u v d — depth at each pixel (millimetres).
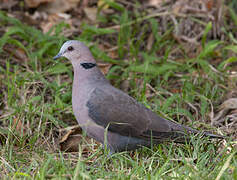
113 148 9328
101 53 12922
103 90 9242
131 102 9258
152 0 15664
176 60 13438
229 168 8164
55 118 10516
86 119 9188
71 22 15102
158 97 11867
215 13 14125
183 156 8258
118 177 7770
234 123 10703
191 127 10125
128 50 13922
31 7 15695
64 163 8414
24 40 14219
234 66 13164
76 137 10203
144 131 9078
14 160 8773
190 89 11641
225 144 9156
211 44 12766
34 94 11594
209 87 11625
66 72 12977
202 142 9031
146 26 14500
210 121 10938
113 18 15211
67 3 15883
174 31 14062
